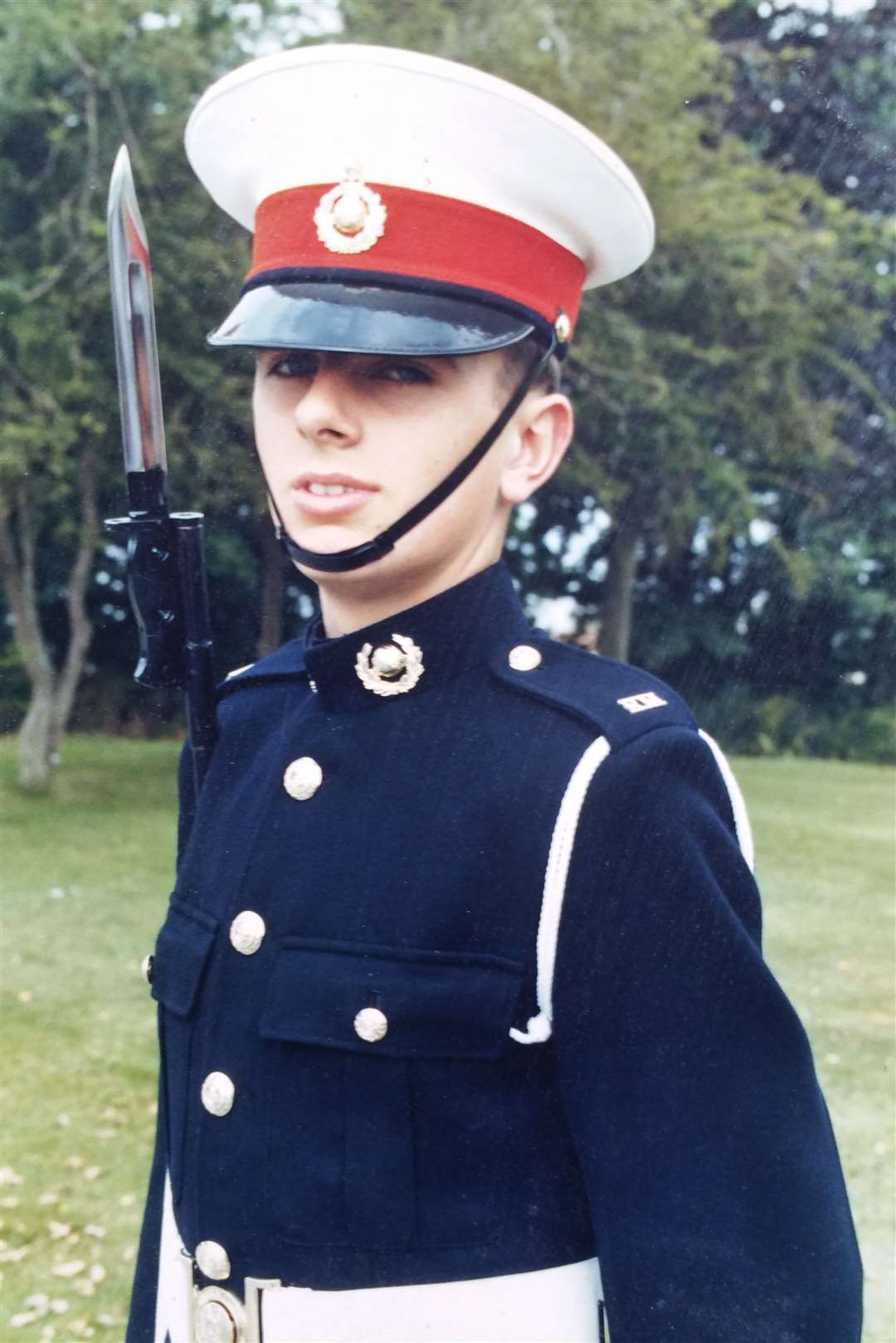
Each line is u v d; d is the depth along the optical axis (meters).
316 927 1.04
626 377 7.30
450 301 1.04
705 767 1.02
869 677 8.19
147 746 9.05
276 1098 1.02
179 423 7.16
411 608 1.08
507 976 0.99
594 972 0.97
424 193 1.05
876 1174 3.10
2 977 4.55
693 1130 0.94
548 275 1.09
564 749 1.02
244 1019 1.05
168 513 1.17
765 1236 0.93
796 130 7.17
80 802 7.50
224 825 1.15
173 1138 1.12
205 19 7.18
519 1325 0.98
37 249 7.00
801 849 6.46
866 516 8.02
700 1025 0.96
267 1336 1.01
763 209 7.30
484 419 1.04
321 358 1.02
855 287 7.45
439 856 1.02
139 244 1.09
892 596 8.02
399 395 1.01
